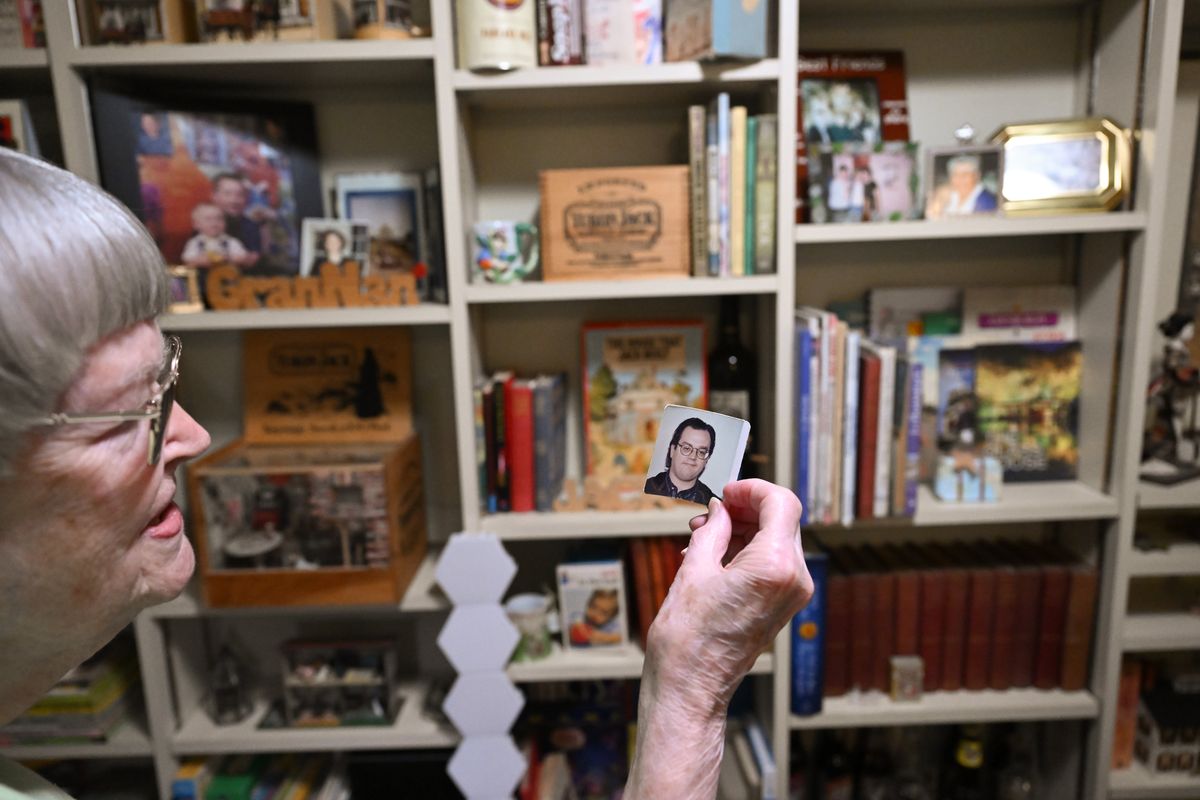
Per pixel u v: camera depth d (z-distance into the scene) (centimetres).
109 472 46
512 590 163
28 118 123
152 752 140
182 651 148
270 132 139
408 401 147
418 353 154
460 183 123
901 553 155
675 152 148
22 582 45
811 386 128
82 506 46
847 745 166
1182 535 154
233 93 141
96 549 48
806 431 130
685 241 128
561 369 156
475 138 147
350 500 127
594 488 137
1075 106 147
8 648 48
